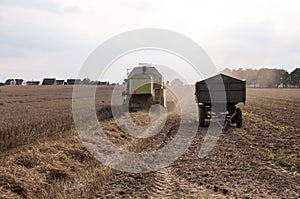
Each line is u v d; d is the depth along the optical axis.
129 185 8.67
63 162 10.50
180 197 7.82
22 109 27.53
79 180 8.87
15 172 8.65
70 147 12.07
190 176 9.52
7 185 7.86
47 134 14.93
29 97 50.94
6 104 34.84
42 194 7.75
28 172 8.95
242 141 14.64
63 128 16.80
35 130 15.30
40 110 26.31
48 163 9.99
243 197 7.75
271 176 9.30
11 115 21.73
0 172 8.41
